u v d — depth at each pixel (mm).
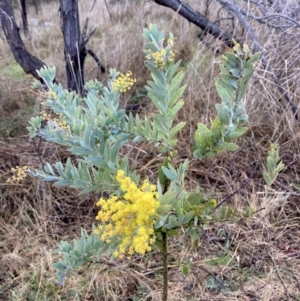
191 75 2816
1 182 2363
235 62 935
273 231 2018
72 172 1081
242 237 2016
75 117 1117
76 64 2771
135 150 2482
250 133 2572
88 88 1348
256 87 2592
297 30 2578
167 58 1013
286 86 2531
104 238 988
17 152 2555
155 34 1022
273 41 2572
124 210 902
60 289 1804
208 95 2486
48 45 4348
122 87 1202
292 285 1767
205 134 1035
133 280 1817
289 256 1907
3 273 1912
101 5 4875
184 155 2443
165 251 1246
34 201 2248
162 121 1087
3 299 1792
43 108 2762
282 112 2557
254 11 2832
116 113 999
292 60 2514
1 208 2240
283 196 2186
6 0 2756
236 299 1711
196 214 1070
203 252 1951
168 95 1057
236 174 2338
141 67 3303
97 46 3756
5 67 3799
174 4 2953
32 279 1856
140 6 3992
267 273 1833
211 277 1820
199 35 3252
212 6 3549
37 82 1248
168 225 1043
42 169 2287
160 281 1811
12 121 3045
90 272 1874
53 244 2061
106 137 1017
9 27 2785
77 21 2701
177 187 1066
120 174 901
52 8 5855
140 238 888
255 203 2113
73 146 1048
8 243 2074
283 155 2410
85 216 2215
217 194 2213
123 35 3547
